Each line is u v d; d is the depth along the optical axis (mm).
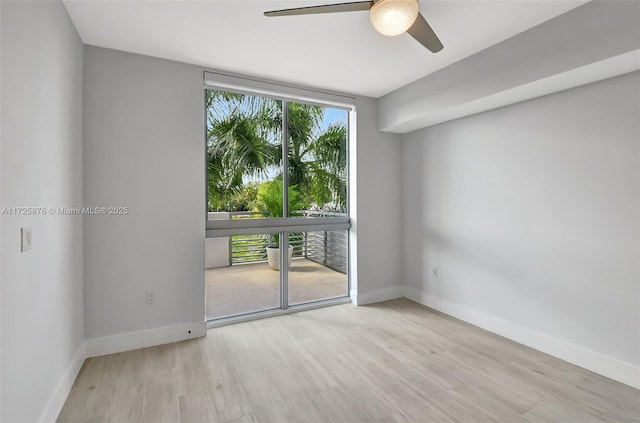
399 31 1695
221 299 3291
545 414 1797
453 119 3287
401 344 2697
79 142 2297
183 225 2771
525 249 2678
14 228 1304
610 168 2152
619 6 1805
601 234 2207
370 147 3758
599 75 2100
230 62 2764
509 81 2363
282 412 1826
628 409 1835
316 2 1937
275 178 3393
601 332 2213
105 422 1734
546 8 1992
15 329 1309
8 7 1266
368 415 1802
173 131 2723
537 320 2600
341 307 3627
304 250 3672
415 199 3809
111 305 2514
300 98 3379
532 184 2613
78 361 2232
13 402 1290
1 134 1213
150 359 2428
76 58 2219
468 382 2125
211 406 1878
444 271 3447
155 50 2535
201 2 1921
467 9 1999
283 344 2695
